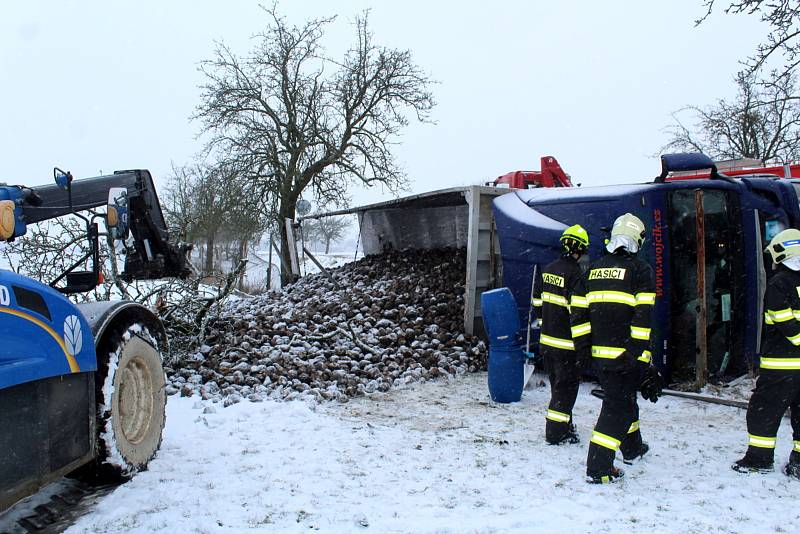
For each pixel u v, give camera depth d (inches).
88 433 153.9
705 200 278.1
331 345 324.2
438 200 429.4
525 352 275.7
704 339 264.7
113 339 166.1
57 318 140.9
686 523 146.0
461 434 215.8
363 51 938.7
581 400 261.6
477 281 350.9
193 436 210.1
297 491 164.4
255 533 139.9
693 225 274.7
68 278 185.0
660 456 194.7
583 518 148.4
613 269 175.6
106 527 143.9
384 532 140.8
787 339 174.6
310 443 203.9
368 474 177.2
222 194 900.6
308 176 924.0
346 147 950.4
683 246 271.7
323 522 145.7
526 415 241.1
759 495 163.3
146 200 250.4
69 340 143.9
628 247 175.8
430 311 365.4
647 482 172.6
